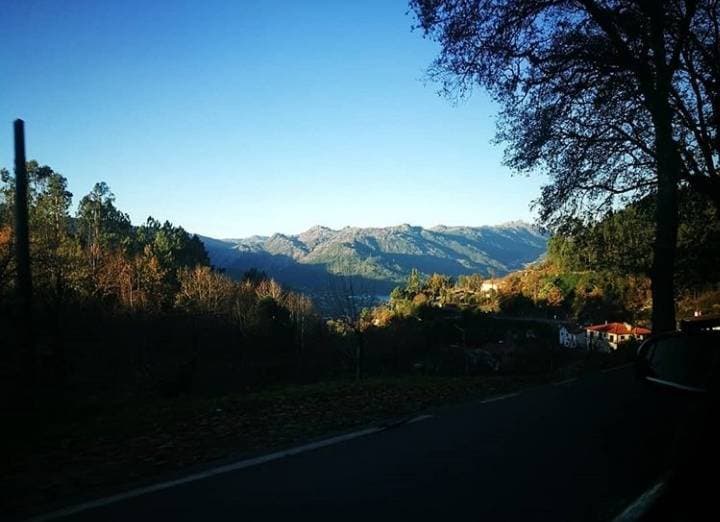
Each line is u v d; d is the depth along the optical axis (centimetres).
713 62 1786
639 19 1518
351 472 535
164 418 848
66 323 2981
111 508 444
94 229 8831
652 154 1842
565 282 10744
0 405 830
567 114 1772
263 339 6284
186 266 9900
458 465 557
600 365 1827
